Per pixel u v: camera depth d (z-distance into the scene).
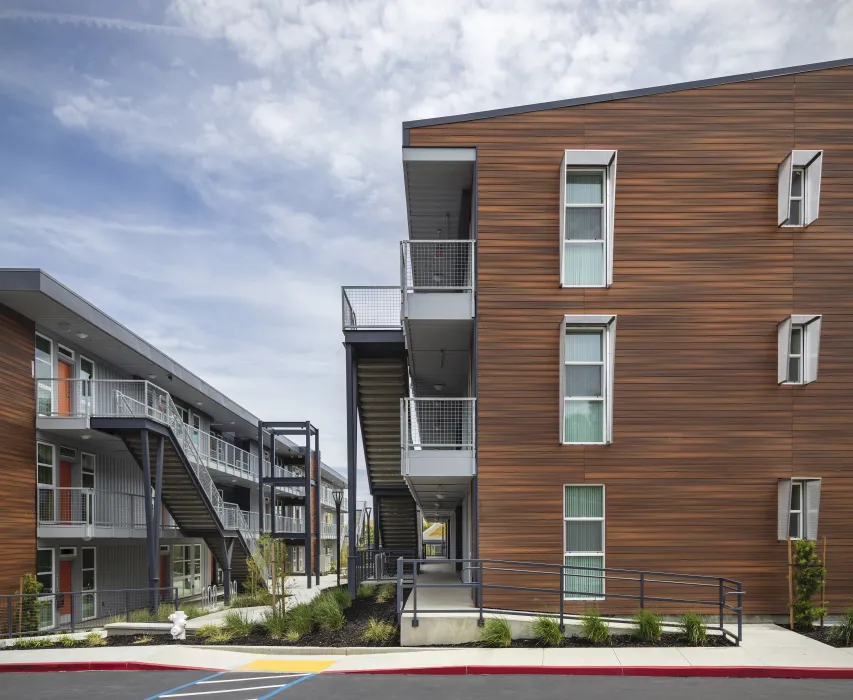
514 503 16.27
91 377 27.22
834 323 16.80
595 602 15.97
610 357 16.34
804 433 16.55
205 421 40.22
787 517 16.19
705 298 16.73
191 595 35.69
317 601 18.02
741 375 16.61
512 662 12.50
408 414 17.97
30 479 22.30
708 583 16.16
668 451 16.42
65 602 24.20
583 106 17.09
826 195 17.02
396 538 33.59
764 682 11.45
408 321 17.11
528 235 16.83
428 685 11.35
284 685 11.54
